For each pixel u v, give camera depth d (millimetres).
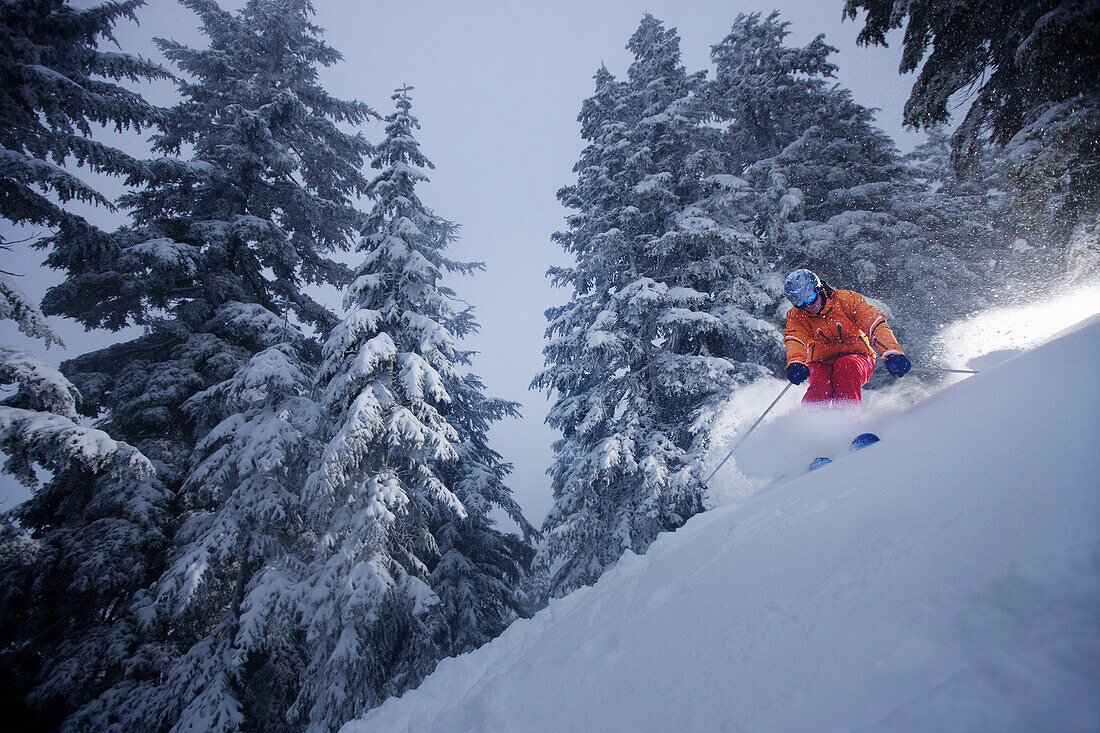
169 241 9195
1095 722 579
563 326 12758
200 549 7305
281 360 8297
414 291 9820
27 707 7367
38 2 8180
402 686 8266
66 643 7566
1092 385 1400
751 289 9844
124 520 7891
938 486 1384
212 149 11836
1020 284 10000
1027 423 1423
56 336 6254
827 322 3750
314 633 7344
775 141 13398
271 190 12008
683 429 10086
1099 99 4559
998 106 5559
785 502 2131
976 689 727
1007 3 4809
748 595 1427
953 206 11586
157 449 8883
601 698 1413
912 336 9586
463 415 14070
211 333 9992
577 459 10844
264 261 11633
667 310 9867
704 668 1201
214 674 7297
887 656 885
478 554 12461
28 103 7645
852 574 1204
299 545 9305
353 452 7906
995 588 890
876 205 11414
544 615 3365
